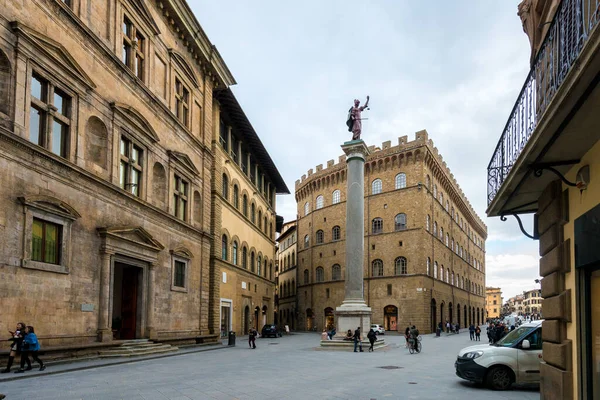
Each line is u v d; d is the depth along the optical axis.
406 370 19.06
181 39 32.47
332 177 72.62
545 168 7.83
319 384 14.94
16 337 15.75
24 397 11.92
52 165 18.59
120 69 24.12
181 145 31.42
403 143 64.06
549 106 6.29
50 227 18.64
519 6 12.27
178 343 29.11
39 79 18.72
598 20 5.14
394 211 63.81
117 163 23.45
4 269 16.11
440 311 66.88
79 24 20.89
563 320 8.21
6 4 16.92
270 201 65.06
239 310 45.72
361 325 31.38
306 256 78.06
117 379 15.42
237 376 16.67
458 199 81.44
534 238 10.11
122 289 25.81
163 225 27.95
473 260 96.56
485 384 14.41
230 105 41.69
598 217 6.73
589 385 7.34
